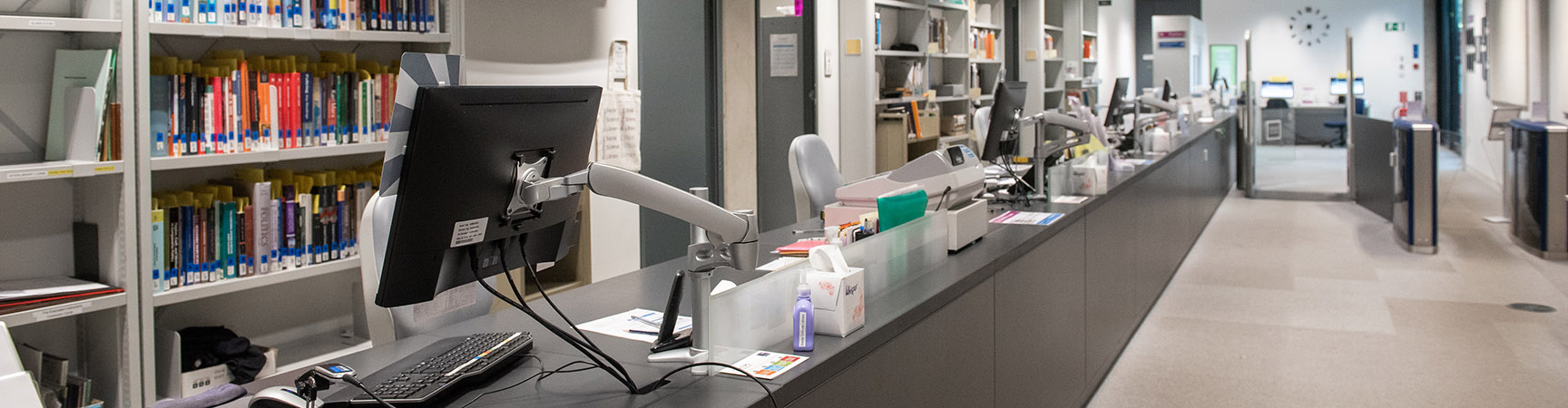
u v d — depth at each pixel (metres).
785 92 6.97
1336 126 10.80
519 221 1.69
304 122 3.36
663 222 6.14
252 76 3.20
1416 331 4.89
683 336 2.07
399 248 1.49
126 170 2.89
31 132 3.03
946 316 2.52
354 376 1.71
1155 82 14.15
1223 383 4.13
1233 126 11.20
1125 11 16.27
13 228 3.02
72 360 3.17
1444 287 5.91
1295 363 4.39
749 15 6.71
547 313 2.42
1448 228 8.09
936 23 8.52
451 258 1.59
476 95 1.49
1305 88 18.31
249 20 3.14
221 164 3.30
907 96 7.88
